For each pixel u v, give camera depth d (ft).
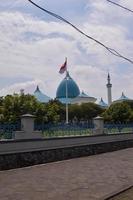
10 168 53.47
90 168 55.72
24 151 57.00
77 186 41.01
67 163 62.18
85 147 75.87
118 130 94.68
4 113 109.91
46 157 62.54
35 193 36.63
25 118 59.11
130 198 35.81
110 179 46.03
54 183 42.45
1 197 34.42
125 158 70.54
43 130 64.18
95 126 84.79
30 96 116.98
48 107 116.78
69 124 73.87
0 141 52.13
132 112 183.83
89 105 243.40
